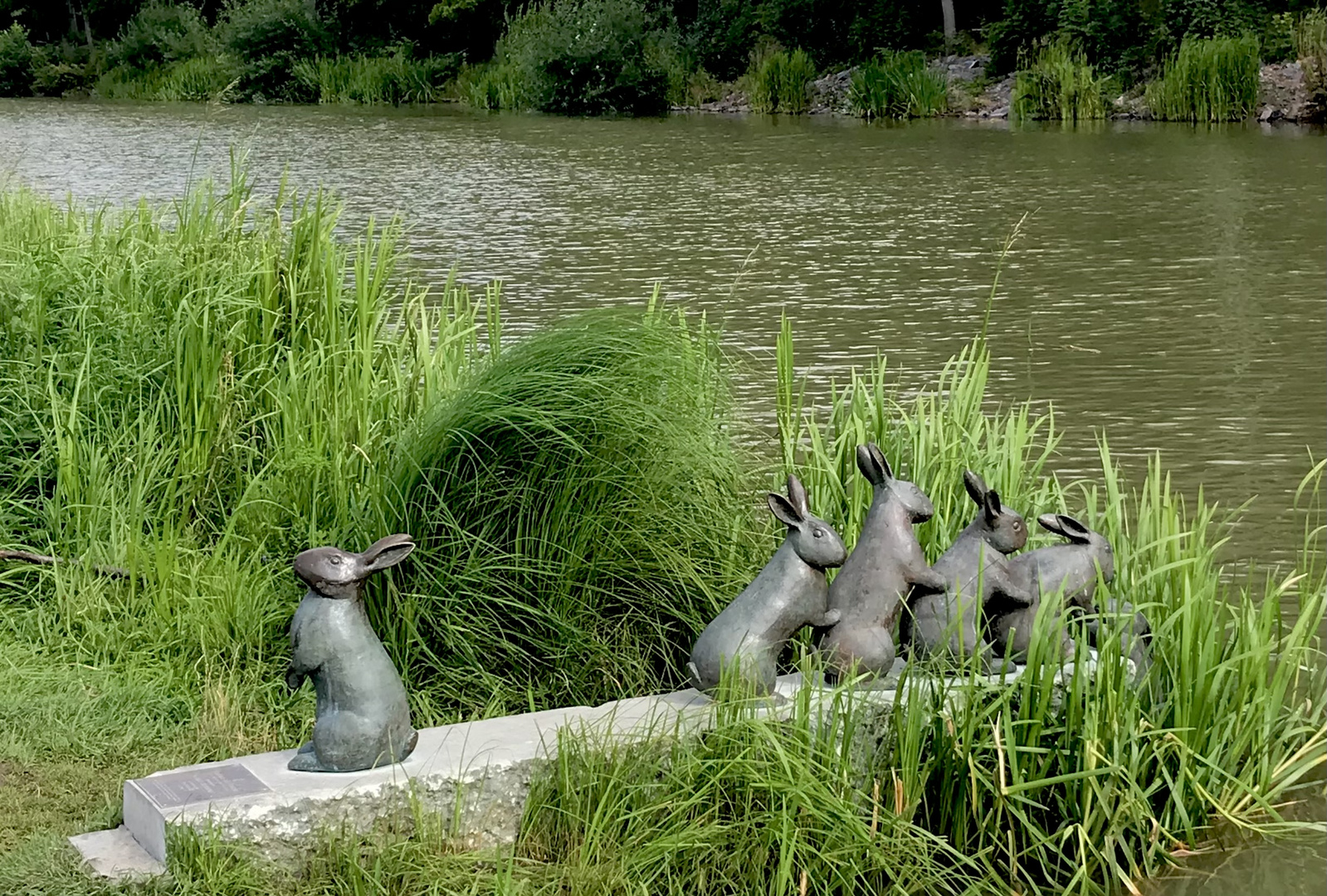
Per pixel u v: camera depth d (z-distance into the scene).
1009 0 35.56
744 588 5.25
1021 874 4.43
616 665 5.25
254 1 47.00
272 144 28.88
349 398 6.25
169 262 7.14
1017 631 4.82
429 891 3.99
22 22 57.81
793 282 14.29
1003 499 5.98
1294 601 6.44
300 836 4.09
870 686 4.62
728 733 4.33
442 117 37.16
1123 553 5.38
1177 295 13.46
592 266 15.16
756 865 4.17
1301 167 21.98
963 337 11.91
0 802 4.39
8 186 11.98
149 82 48.22
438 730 4.51
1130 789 4.43
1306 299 13.20
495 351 6.47
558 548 5.29
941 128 30.88
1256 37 30.44
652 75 38.81
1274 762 4.92
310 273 7.12
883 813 4.34
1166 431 9.27
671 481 5.34
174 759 4.72
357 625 4.27
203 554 5.96
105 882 3.90
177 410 6.59
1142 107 30.91
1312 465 8.54
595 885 4.04
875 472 4.86
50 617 5.63
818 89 37.88
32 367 6.66
